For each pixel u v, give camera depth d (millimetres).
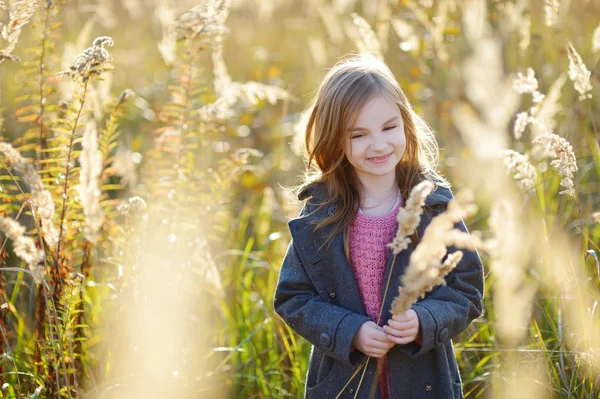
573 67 2883
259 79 6672
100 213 2480
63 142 2906
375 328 2012
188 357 3023
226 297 3432
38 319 2635
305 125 2504
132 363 2705
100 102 3266
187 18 3143
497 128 1722
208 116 3428
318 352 2283
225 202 3717
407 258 2137
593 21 5586
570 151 2420
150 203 3180
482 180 3371
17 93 4793
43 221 2389
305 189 2309
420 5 4609
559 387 2471
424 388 2143
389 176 2209
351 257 2184
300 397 2891
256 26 8492
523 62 3934
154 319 2725
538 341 2574
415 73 4777
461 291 2125
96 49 2453
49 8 2809
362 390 2145
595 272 2691
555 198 3559
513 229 1636
